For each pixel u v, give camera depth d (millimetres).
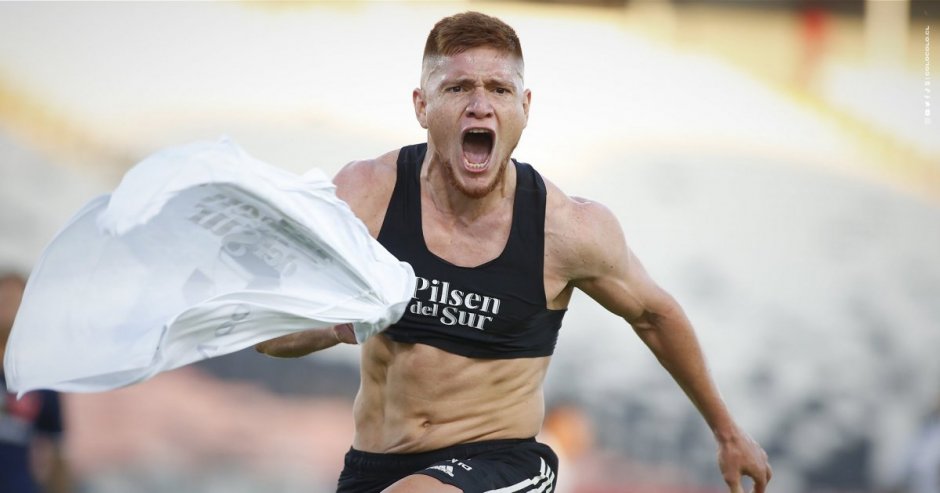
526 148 39625
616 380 35281
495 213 11258
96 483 31422
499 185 11227
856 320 38938
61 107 38062
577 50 40281
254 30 39219
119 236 8367
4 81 37844
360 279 9664
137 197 8062
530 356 11508
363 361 11781
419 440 11328
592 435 34688
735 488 12641
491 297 11078
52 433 20891
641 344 35625
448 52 10992
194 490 32031
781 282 39094
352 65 39281
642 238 39312
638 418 35000
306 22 39406
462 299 11078
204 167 8492
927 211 40188
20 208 37031
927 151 40875
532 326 11352
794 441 37500
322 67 39188
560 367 35406
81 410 31719
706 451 34844
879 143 40938
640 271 11859
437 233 11188
